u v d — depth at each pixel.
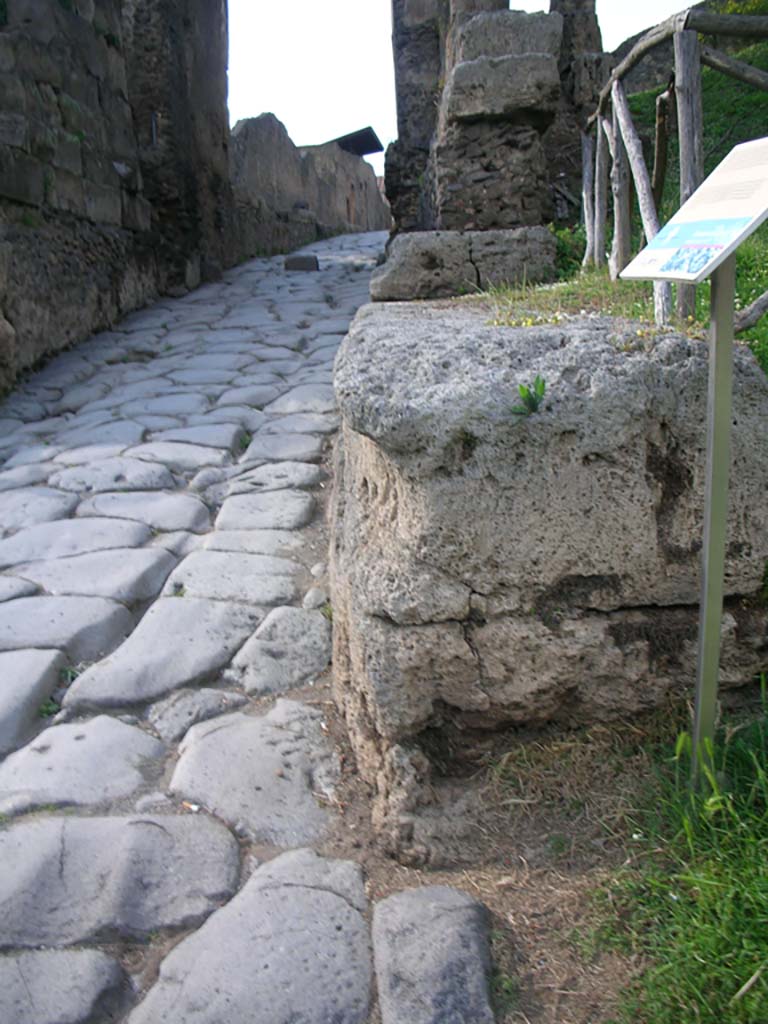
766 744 2.37
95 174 9.01
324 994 2.04
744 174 2.13
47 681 3.35
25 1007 2.05
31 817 2.65
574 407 2.39
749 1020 1.81
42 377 7.40
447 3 9.96
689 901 2.08
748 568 2.50
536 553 2.46
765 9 10.31
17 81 7.39
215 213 12.67
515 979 2.07
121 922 2.27
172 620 3.76
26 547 4.38
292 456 5.48
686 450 2.47
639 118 9.27
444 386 2.43
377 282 6.17
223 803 2.70
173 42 11.00
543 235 6.13
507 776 2.57
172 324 9.27
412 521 2.47
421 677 2.53
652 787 2.42
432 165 8.55
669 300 3.00
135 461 5.43
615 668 2.54
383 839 2.50
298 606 3.91
